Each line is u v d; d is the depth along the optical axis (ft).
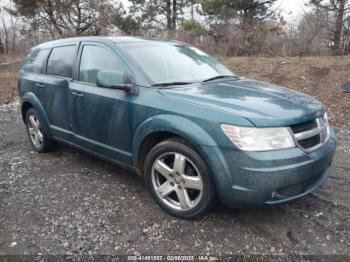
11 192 13.92
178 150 11.09
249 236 10.66
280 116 10.17
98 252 10.18
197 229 11.05
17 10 65.36
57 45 16.88
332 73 29.71
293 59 35.35
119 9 64.18
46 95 16.61
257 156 9.67
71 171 15.80
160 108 11.44
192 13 65.77
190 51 15.46
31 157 17.81
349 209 12.06
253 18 50.31
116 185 14.25
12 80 40.93
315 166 10.43
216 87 12.48
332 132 12.49
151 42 14.70
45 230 11.28
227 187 10.12
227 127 10.00
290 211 11.95
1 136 21.88
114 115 13.00
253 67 34.58
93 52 14.49
